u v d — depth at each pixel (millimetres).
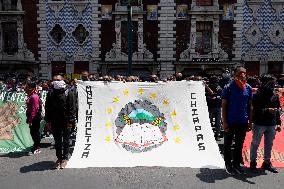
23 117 9945
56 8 26703
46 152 9070
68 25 26859
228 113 7184
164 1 26406
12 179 6852
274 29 26297
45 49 26984
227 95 7164
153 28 26734
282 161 7949
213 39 26547
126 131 8281
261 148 8602
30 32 26922
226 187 6344
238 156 7215
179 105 8508
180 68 26703
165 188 6316
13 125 9820
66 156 7879
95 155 7859
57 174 7137
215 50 26484
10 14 26703
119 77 12836
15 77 27109
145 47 26812
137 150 8016
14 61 26703
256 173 7199
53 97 7680
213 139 8086
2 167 7691
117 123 8336
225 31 26516
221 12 26156
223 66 26344
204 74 26750
